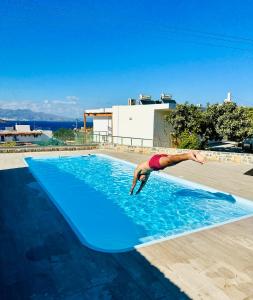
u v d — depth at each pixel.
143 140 23.75
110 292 4.14
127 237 7.51
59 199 11.26
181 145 19.52
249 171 12.88
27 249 5.48
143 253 5.37
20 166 14.71
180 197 10.86
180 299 3.99
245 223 7.08
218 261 5.09
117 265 4.90
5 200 8.79
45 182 13.90
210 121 20.53
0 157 17.88
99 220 8.93
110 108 26.77
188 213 9.17
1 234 6.21
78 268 4.80
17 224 6.80
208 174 13.22
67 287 4.26
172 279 4.48
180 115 20.94
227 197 9.89
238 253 5.41
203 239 6.06
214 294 4.11
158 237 7.46
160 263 4.99
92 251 5.42
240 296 4.08
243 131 19.30
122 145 21.89
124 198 11.27
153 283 4.37
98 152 21.47
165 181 12.99
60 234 6.21
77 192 12.23
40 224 6.81
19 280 4.43
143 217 9.10
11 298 4.00
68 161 19.12
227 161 16.41
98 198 11.35
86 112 29.62
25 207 8.10
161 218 8.94
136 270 4.75
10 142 22.14
